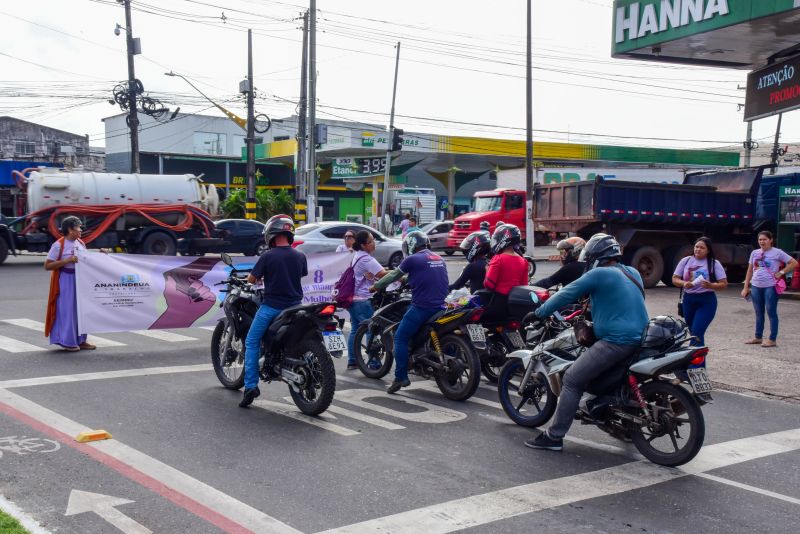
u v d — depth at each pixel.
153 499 4.85
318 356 6.83
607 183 19.77
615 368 5.95
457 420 7.02
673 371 5.70
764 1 13.01
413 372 8.09
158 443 6.04
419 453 6.00
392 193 45.25
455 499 5.01
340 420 6.91
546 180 37.34
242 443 6.12
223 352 7.95
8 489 4.95
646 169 35.84
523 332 8.41
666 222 20.47
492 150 46.41
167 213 25.00
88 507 4.68
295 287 7.16
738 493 5.27
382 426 6.75
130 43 31.83
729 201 21.17
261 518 4.59
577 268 8.30
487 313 8.31
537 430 6.75
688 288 9.16
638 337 5.79
